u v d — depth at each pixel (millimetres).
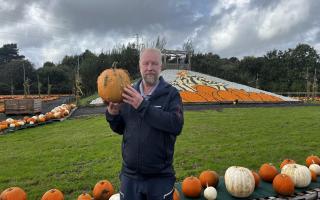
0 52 124000
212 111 26391
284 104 37219
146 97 3551
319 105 35812
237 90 42688
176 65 55219
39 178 7938
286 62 88438
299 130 15812
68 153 10820
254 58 90000
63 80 87250
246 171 5898
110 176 7977
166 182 3566
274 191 6062
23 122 19609
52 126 19484
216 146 11688
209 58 83000
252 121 19297
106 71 3588
